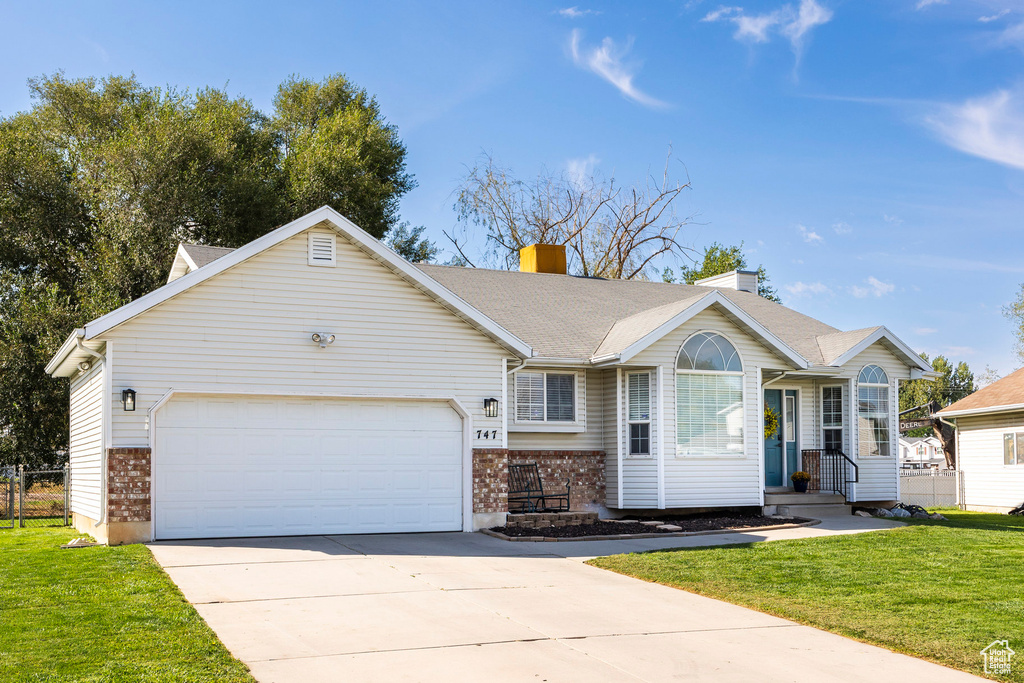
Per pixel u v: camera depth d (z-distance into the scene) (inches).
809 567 508.4
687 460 768.9
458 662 309.7
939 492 1146.0
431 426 671.1
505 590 442.0
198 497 597.6
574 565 523.2
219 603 398.6
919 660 327.9
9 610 368.2
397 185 1585.9
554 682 288.8
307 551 552.7
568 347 800.3
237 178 1251.8
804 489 855.7
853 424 872.9
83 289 1157.7
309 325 628.4
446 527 668.7
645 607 409.4
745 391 794.2
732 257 1904.5
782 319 992.9
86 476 690.2
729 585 457.7
